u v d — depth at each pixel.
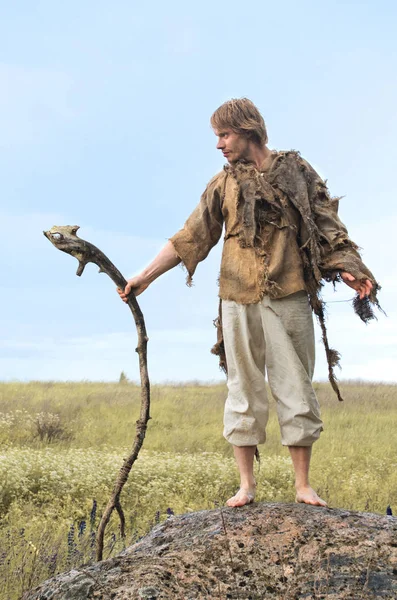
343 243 3.31
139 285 3.55
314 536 2.76
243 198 3.35
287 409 3.23
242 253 3.32
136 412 18.59
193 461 11.21
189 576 2.59
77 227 3.37
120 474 3.31
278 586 2.55
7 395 20.64
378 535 2.76
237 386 3.32
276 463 11.04
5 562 4.58
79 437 14.89
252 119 3.44
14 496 8.35
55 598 2.56
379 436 15.48
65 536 5.96
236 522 2.93
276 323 3.25
